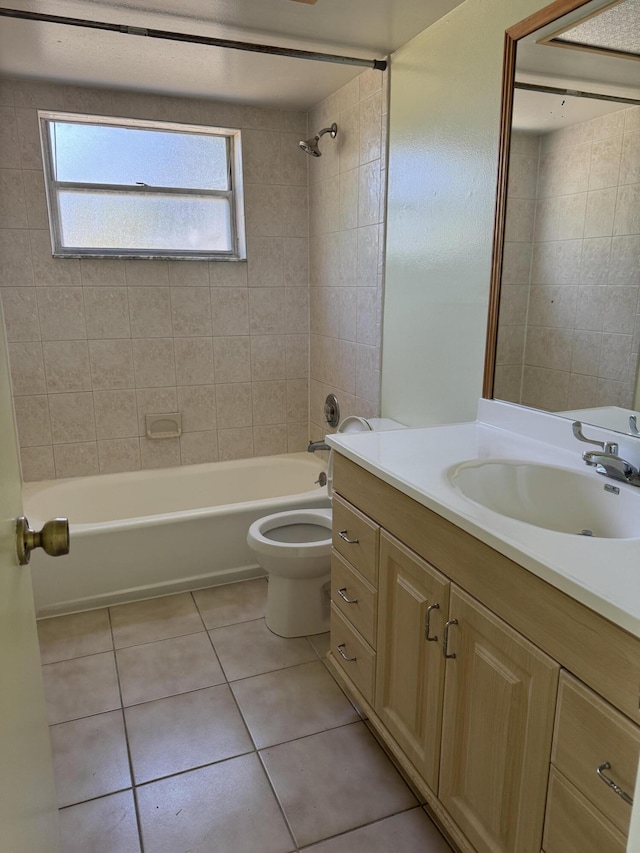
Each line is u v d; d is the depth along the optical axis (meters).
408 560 1.40
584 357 1.59
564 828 0.99
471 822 1.24
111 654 2.12
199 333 3.17
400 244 2.38
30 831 0.80
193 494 3.24
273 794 1.54
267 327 3.31
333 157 2.88
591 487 1.42
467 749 1.25
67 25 1.99
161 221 3.04
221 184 3.13
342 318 2.95
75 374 2.98
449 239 2.07
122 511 3.09
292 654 2.12
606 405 1.53
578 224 1.56
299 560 2.10
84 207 2.89
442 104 2.03
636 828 0.62
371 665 1.64
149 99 2.81
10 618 0.77
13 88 2.60
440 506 1.24
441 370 2.19
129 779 1.59
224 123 2.97
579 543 1.05
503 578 1.09
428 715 1.38
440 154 2.07
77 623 2.32
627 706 0.85
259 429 3.42
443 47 2.00
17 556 0.83
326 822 1.47
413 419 2.40
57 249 2.88
